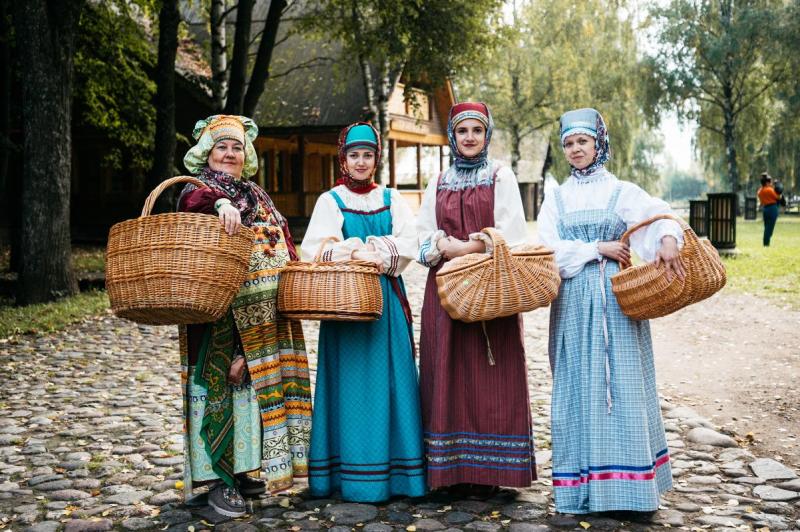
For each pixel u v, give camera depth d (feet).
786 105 117.91
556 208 12.35
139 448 15.05
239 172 11.91
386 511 11.77
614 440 11.24
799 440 15.37
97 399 18.92
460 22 51.85
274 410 11.71
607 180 12.17
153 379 21.12
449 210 12.43
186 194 11.18
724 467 13.66
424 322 12.57
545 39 115.14
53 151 34.30
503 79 114.73
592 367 11.43
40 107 33.99
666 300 10.92
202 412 11.54
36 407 18.20
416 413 12.27
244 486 12.53
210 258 10.05
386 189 13.07
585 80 114.01
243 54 44.98
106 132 73.46
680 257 10.87
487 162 12.59
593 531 10.88
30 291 34.06
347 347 12.25
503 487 12.82
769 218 60.80
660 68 116.37
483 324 11.92
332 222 12.64
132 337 27.32
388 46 51.96
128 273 10.08
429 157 126.21
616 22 117.39
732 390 19.53
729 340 25.94
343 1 52.65
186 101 71.00
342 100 73.46
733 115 118.62
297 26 58.65
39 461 14.33
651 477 11.13
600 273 11.69
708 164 129.80
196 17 85.81
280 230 12.18
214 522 11.35
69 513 11.83
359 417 12.12
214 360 11.48
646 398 11.75
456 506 11.91
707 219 53.47
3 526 11.34
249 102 46.70
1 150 45.32
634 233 11.65
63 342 26.32
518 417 11.91
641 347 11.79
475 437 12.04
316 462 12.29
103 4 52.70
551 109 115.44
